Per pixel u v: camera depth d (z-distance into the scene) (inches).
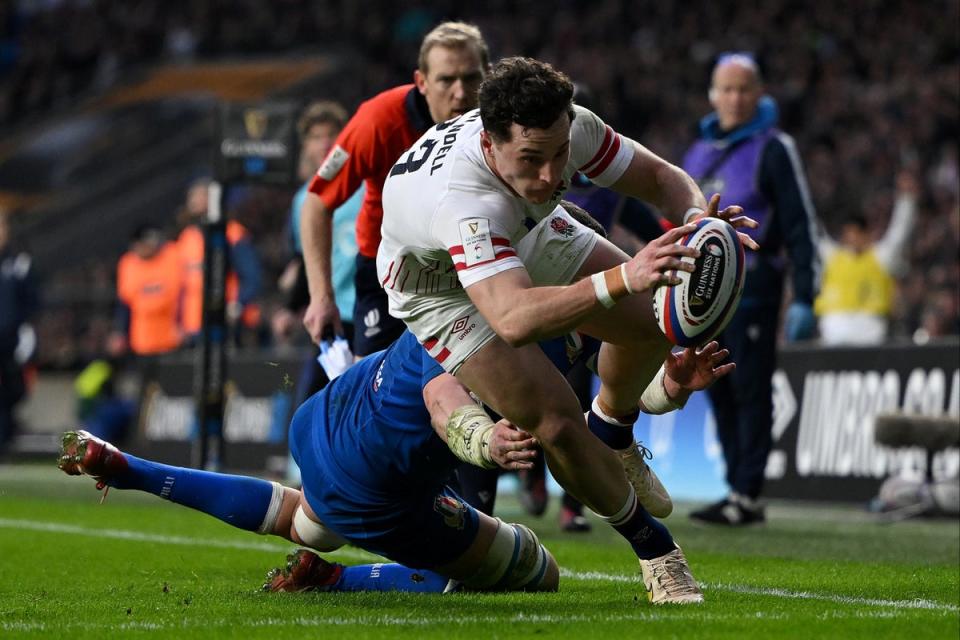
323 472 514.0
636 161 519.5
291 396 1508.4
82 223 3154.5
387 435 493.0
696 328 441.7
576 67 2748.5
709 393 961.5
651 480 535.8
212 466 1219.9
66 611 496.4
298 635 422.3
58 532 887.7
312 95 3390.7
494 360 468.4
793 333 938.1
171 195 3201.3
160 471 535.5
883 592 545.6
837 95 2326.5
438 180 456.4
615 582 592.7
